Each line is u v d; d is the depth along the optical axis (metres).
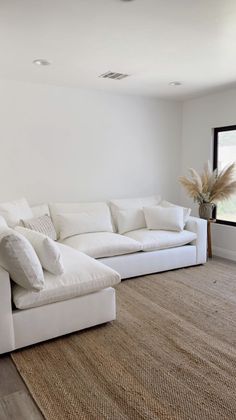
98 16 2.40
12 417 1.79
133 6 2.25
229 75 3.98
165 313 3.03
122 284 3.80
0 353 2.28
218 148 5.11
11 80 4.13
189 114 5.48
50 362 2.27
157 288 3.67
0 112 4.11
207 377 2.11
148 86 4.52
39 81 4.24
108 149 4.96
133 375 2.13
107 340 2.55
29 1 2.18
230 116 4.76
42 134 4.41
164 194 5.61
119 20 2.47
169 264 4.28
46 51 3.13
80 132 4.70
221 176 4.74
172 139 5.57
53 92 4.43
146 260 4.07
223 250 5.05
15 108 4.20
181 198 5.72
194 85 4.46
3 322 2.27
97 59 3.37
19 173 4.31
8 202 3.95
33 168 4.40
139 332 2.68
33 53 3.18
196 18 2.43
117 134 5.02
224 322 2.86
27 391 1.99
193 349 2.44
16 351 2.39
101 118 4.85
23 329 2.38
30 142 4.34
